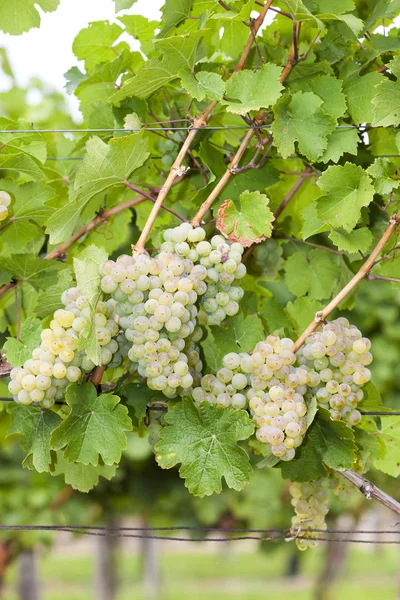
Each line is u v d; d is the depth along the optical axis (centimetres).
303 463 141
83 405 134
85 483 148
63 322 133
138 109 151
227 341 142
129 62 157
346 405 138
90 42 160
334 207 137
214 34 160
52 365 133
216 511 315
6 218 148
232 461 133
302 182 161
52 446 131
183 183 161
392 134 148
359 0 158
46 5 151
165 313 131
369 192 135
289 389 135
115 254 196
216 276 136
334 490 149
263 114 144
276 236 163
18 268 150
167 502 315
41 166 156
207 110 142
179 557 905
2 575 294
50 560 884
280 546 324
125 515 326
